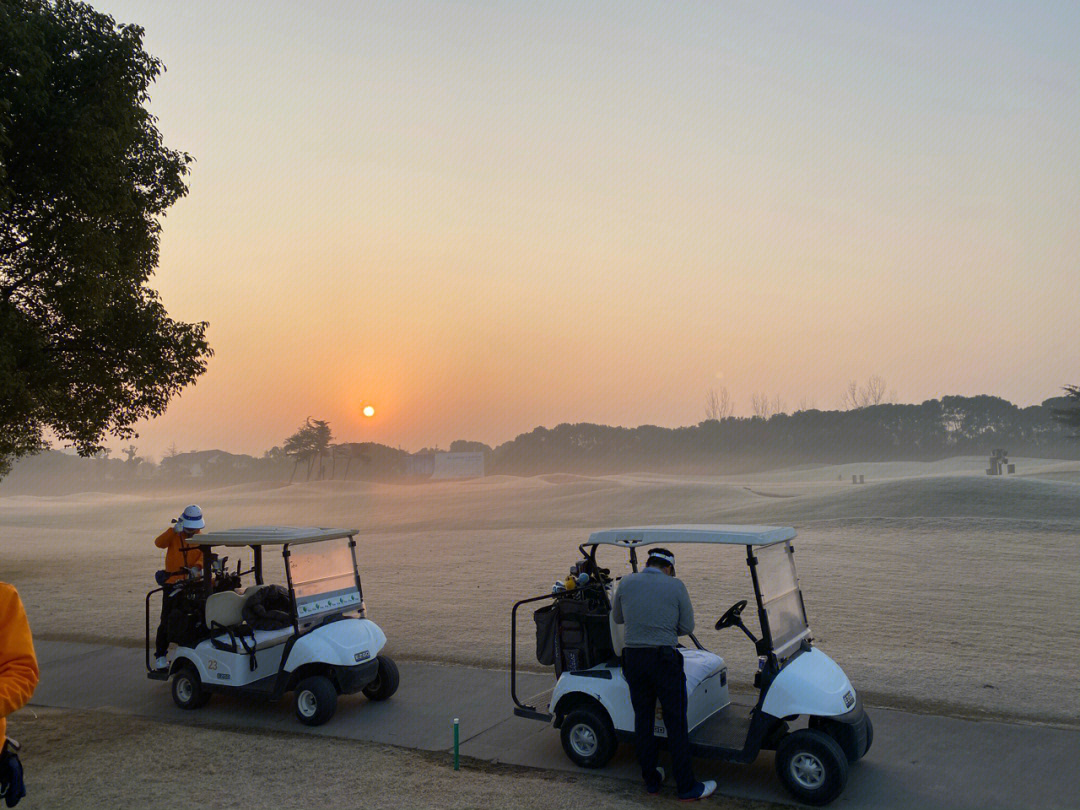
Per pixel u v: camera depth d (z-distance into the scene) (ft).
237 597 24.48
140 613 43.75
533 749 21.06
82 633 38.37
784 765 17.51
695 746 18.04
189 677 25.00
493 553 71.87
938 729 21.84
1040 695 24.91
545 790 17.95
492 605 44.24
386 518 148.46
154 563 72.33
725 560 59.93
